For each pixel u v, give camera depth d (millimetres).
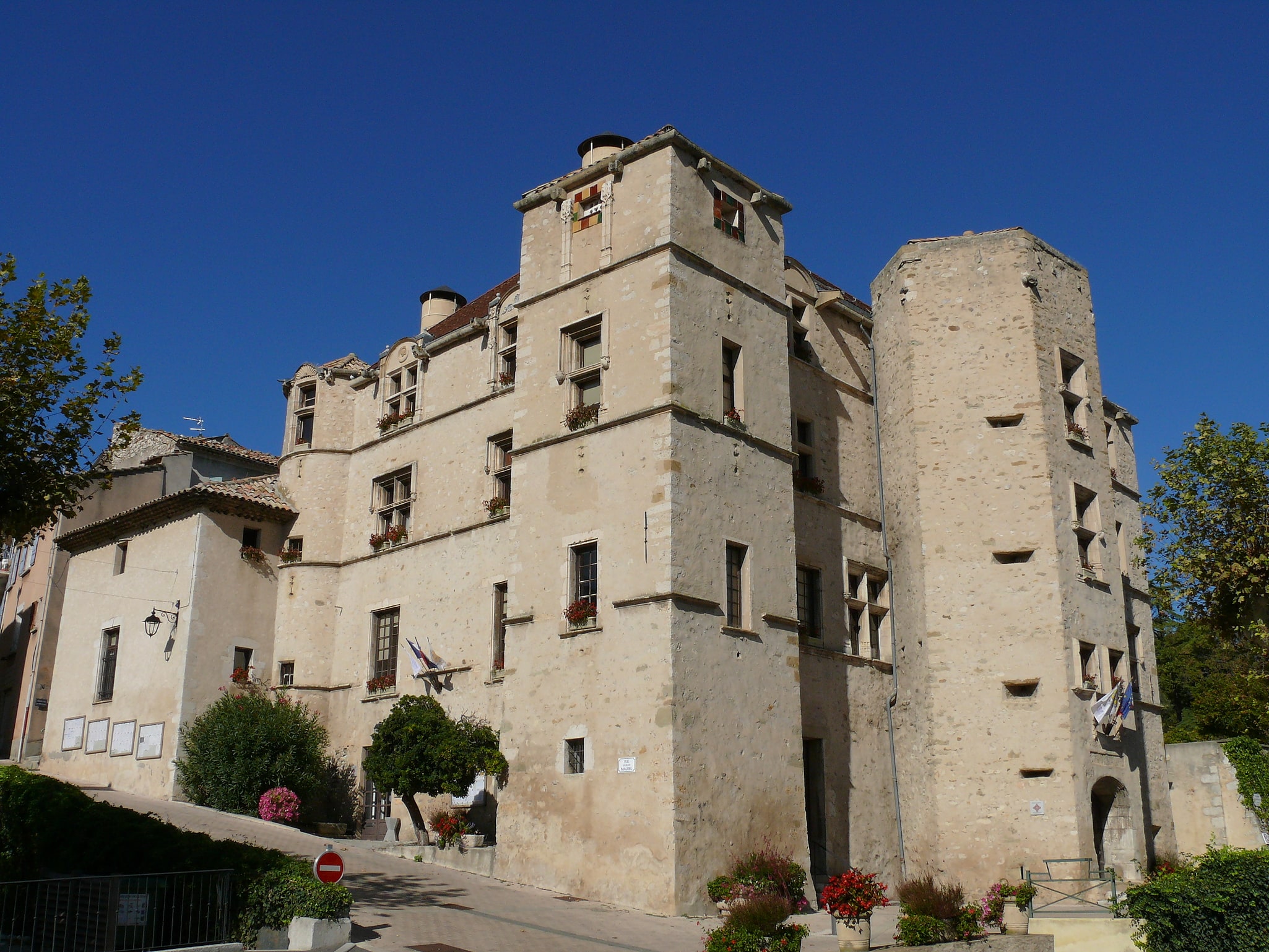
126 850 17625
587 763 22297
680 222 24734
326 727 31625
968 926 18859
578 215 26594
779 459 25531
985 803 25469
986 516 27328
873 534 29406
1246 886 16516
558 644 23547
